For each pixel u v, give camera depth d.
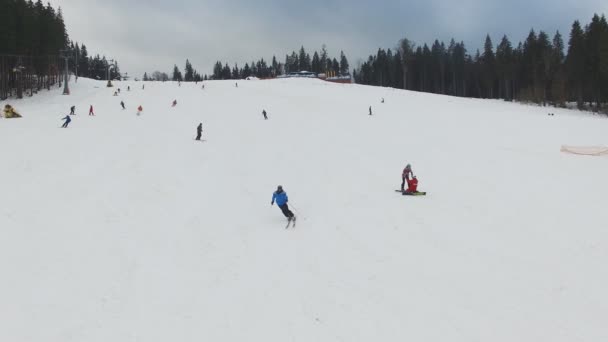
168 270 11.16
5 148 25.28
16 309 9.13
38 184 18.66
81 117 40.72
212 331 8.55
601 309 9.20
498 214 15.63
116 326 8.66
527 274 10.83
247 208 16.81
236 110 49.75
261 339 8.29
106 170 21.78
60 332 8.41
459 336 8.31
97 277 10.66
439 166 24.55
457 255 12.04
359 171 23.28
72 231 13.62
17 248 12.10
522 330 8.49
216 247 12.80
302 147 30.28
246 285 10.45
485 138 35.56
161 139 31.12
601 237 13.15
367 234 13.77
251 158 26.34
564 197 17.86
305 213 16.14
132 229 14.02
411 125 43.00
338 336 8.35
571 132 38.06
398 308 9.34
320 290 10.17
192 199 17.70
